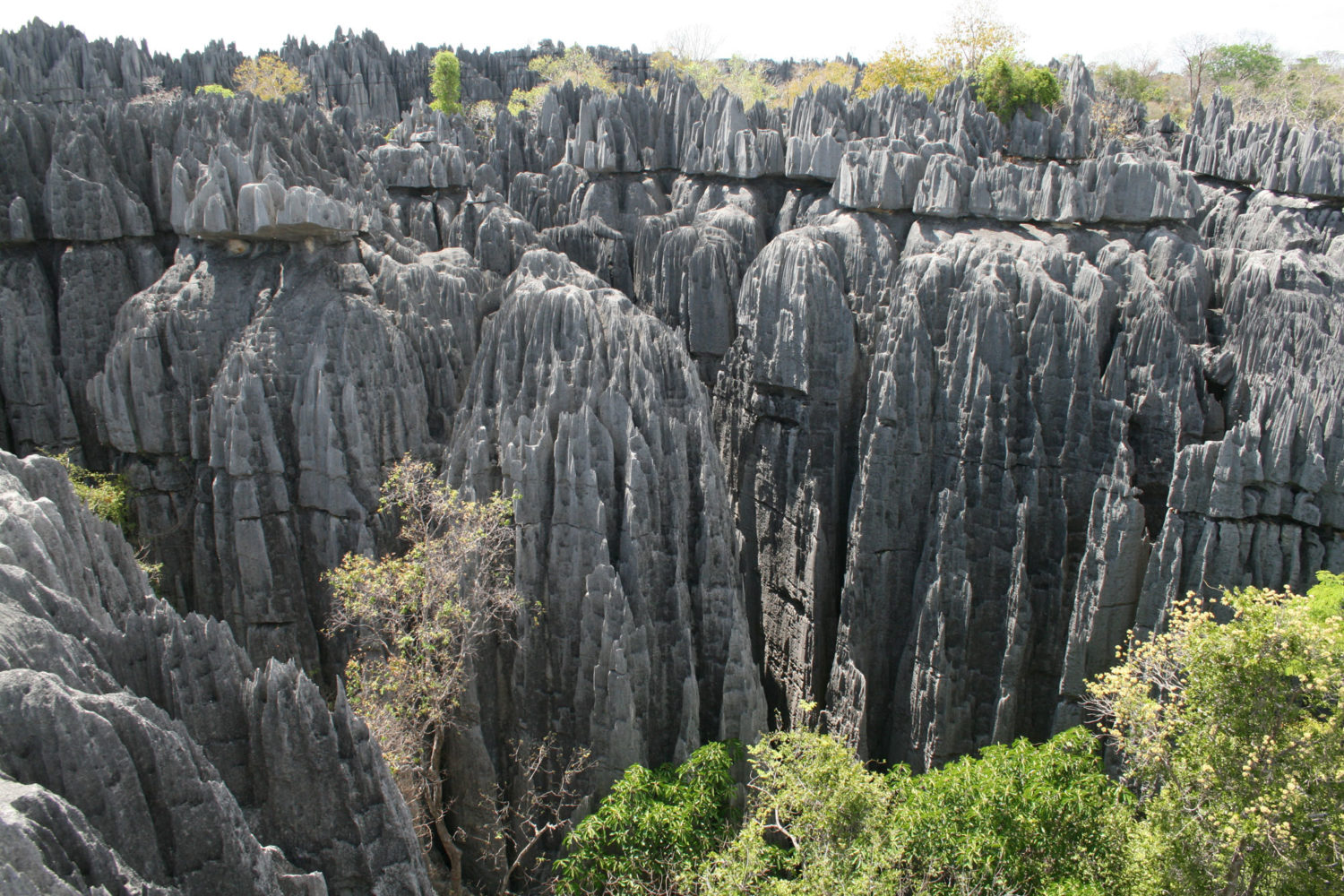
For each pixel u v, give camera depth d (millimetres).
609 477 30016
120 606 19484
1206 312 36906
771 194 49594
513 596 29562
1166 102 102188
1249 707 20328
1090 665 32719
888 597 36250
